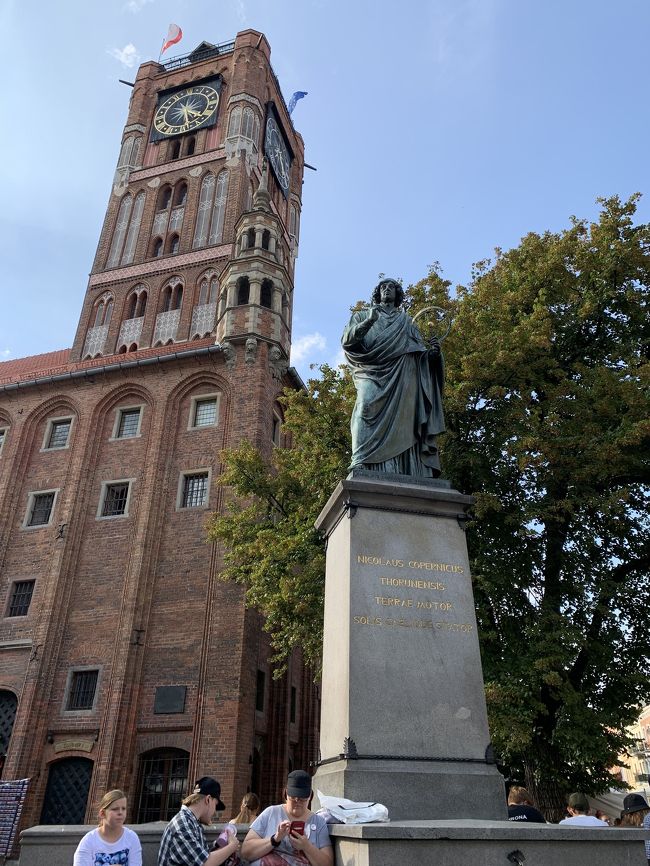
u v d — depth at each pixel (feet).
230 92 139.95
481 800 18.52
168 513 81.05
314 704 88.17
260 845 15.44
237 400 86.07
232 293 94.58
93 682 72.13
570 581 48.29
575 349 54.80
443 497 23.66
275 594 51.47
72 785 67.21
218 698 66.49
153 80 149.48
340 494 23.45
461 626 21.52
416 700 19.90
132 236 127.95
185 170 130.82
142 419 89.51
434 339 28.89
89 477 86.84
